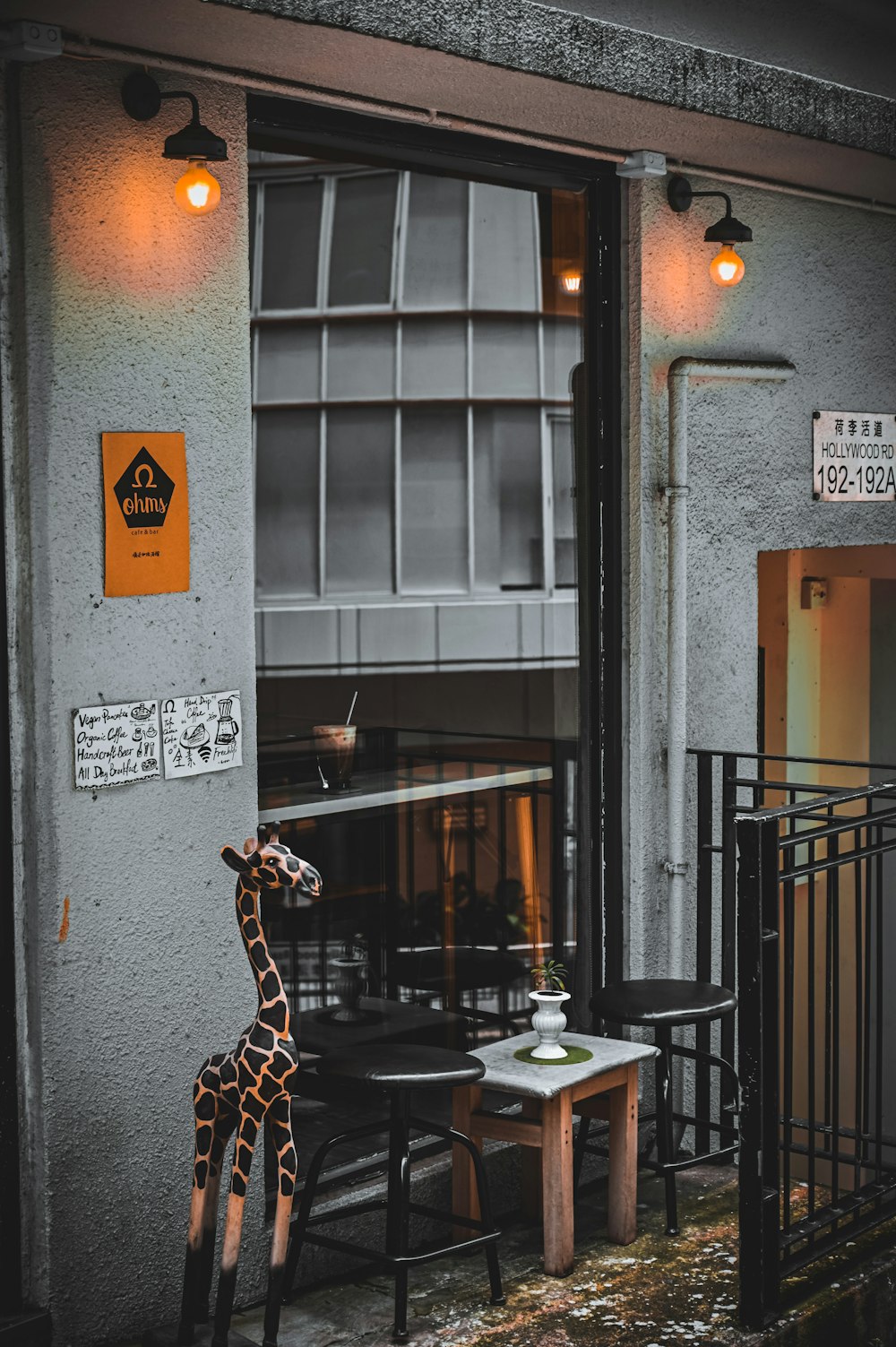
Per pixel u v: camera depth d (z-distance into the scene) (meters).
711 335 4.73
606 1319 3.48
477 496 6.86
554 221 4.75
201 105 3.40
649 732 4.59
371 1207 3.57
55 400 3.15
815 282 5.10
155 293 3.33
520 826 4.64
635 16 4.05
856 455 5.29
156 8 2.96
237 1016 3.53
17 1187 3.17
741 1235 3.44
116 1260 3.31
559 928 4.66
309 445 7.22
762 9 4.43
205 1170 3.12
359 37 3.21
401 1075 3.28
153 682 3.35
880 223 5.34
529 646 5.93
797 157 4.56
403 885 4.39
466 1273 3.77
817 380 5.13
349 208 6.58
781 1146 3.66
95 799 3.24
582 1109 4.03
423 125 3.95
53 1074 3.18
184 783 3.41
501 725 5.77
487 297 6.66
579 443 4.64
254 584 3.56
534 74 3.57
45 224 3.12
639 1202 4.25
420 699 6.47
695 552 4.71
